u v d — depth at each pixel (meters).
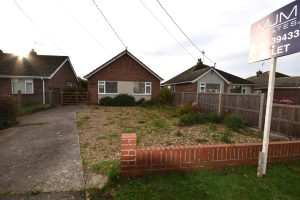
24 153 4.71
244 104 8.37
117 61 19.73
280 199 2.72
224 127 7.31
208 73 21.53
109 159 4.13
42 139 5.95
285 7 2.85
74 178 3.38
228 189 2.94
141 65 20.16
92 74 19.20
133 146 3.28
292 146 3.97
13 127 7.80
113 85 19.77
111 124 8.03
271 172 3.52
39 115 10.94
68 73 25.23
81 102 19.52
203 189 2.93
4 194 2.91
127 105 18.50
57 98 19.02
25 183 3.24
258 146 3.76
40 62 21.58
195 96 13.61
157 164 3.36
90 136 6.14
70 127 7.58
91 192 2.93
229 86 22.38
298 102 23.38
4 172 3.67
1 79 17.86
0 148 5.14
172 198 2.71
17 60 20.83
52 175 3.51
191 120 7.65
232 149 3.64
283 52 2.90
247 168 3.64
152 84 20.48
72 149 4.93
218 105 10.52
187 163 3.48
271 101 3.22
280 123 6.82
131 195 2.77
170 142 5.17
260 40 3.39
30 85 18.50
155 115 10.99
